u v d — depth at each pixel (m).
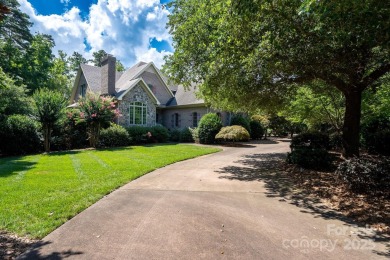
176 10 8.63
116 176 6.84
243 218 4.11
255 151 13.79
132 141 17.23
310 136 12.32
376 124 12.16
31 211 4.21
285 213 4.35
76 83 23.88
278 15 4.79
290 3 4.38
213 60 6.95
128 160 9.73
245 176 7.29
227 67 6.62
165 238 3.37
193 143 18.45
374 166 5.43
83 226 3.73
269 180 6.78
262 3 4.32
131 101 18.75
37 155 11.79
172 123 23.28
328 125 15.30
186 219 4.03
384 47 4.38
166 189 5.82
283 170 8.14
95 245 3.17
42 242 3.23
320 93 9.83
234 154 12.50
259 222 3.95
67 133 14.73
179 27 8.06
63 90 33.94
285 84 8.28
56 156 11.12
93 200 4.85
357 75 6.61
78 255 2.92
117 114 15.68
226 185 6.23
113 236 3.42
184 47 8.04
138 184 6.25
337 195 5.27
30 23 27.81
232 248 3.12
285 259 2.87
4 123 12.31
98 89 20.47
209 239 3.35
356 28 4.14
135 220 3.97
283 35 5.00
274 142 19.52
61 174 7.07
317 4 3.65
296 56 5.77
